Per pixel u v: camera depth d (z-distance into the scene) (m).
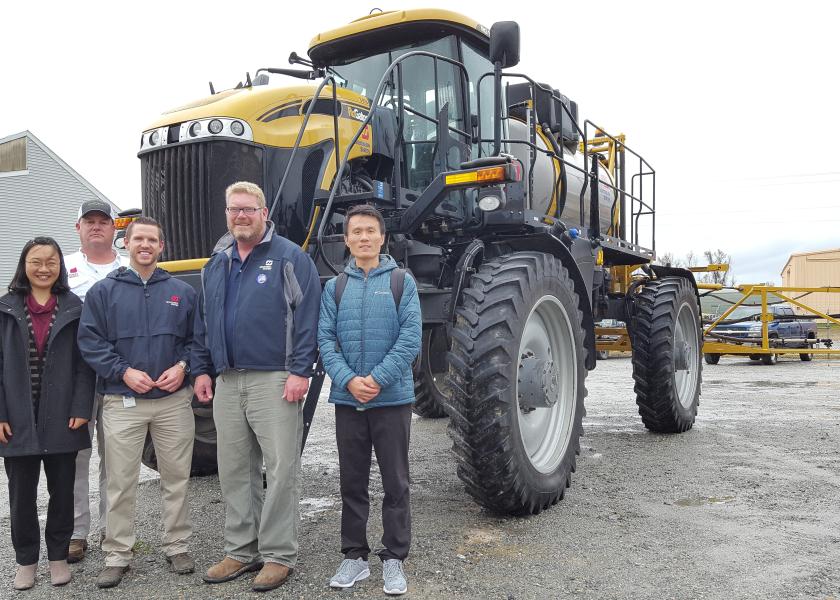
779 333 15.22
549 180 5.86
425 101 4.80
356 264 3.14
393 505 2.92
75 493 3.43
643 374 6.20
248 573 3.11
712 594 2.77
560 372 4.36
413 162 4.76
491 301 3.71
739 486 4.45
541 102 6.13
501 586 2.88
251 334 3.01
